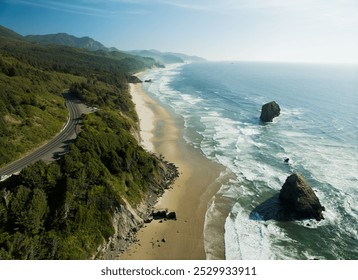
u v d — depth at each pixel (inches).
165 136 3422.7
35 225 1362.0
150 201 2009.1
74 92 4190.5
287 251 1592.0
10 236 1274.6
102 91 4685.0
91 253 1412.4
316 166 2615.7
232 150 2997.0
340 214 1926.7
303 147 3102.9
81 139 2106.3
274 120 4252.0
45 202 1472.7
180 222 1803.6
